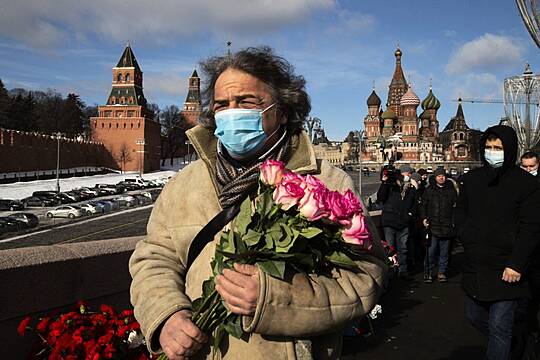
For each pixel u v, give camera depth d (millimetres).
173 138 126188
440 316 6262
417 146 122062
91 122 102938
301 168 2043
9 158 72750
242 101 2020
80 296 3500
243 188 1902
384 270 1960
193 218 2023
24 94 128000
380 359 4773
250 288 1602
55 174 80688
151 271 1974
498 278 3697
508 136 3748
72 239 34500
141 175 96125
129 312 3211
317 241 1706
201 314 1769
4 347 2973
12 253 3135
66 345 2834
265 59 2055
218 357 1812
